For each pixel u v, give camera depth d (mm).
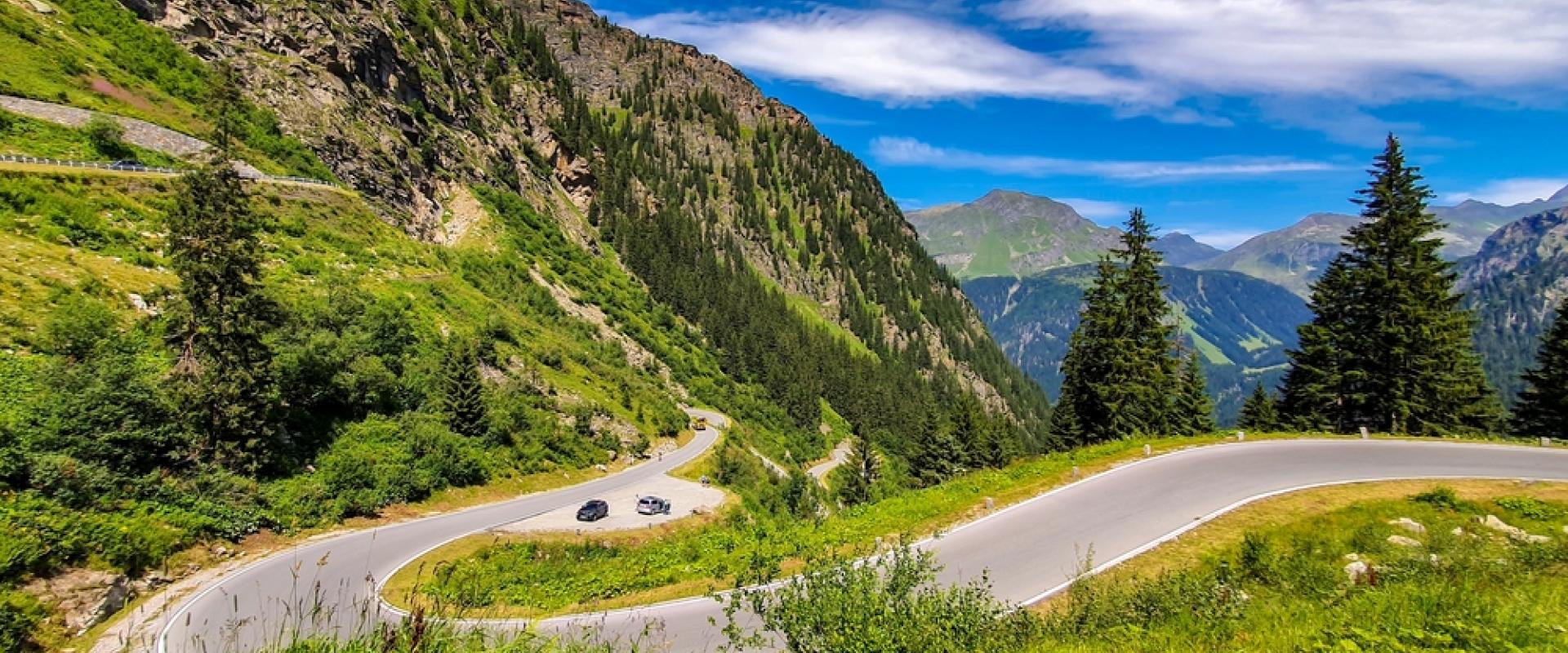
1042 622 11344
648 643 13789
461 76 117750
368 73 84188
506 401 47375
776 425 102250
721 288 156750
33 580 17156
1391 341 38531
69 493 20453
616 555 31953
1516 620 7934
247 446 28844
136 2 67312
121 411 24422
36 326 27688
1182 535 18984
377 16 93250
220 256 27750
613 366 76750
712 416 83188
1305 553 17062
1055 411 53594
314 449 33406
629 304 107250
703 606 16391
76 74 55000
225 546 24516
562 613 16328
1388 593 9750
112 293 32906
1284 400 50438
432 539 29547
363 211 65375
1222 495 22406
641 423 63000
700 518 39562
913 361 192000
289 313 32094
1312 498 21234
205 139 58562
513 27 195375
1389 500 20547
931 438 62531
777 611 9305
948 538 20234
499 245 84188
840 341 172000
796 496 59469
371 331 42281
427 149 87250
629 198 170375
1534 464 25688
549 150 141125
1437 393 38094
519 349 58250
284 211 55812
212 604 19422
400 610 19656
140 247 39719
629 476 49719
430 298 56219
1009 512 22250
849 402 133750
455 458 38781
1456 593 9148
